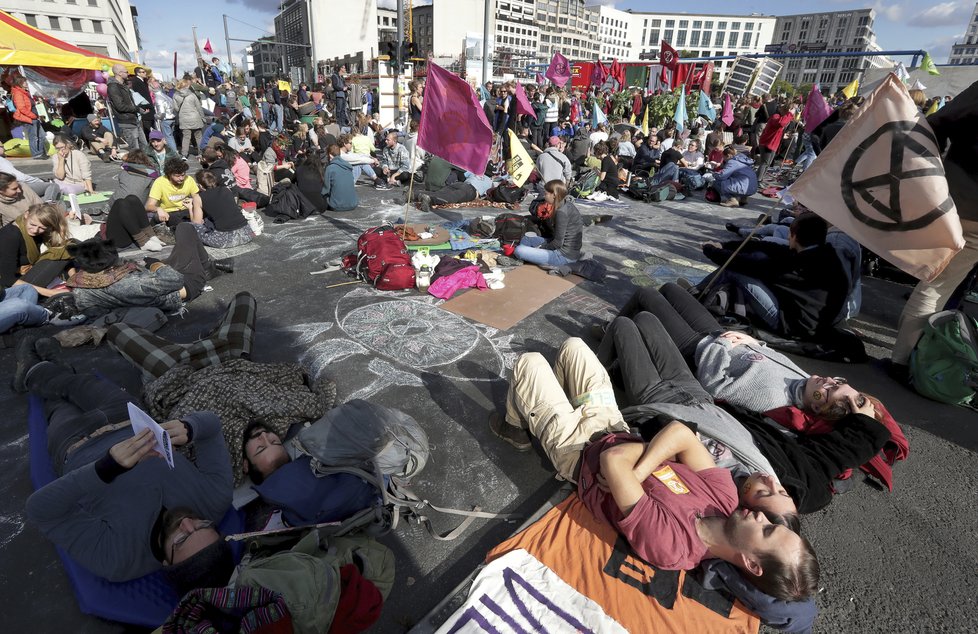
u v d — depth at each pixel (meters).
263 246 6.03
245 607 1.57
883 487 2.71
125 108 10.59
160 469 1.97
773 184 11.58
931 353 3.48
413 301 4.64
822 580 2.17
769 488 1.99
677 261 6.25
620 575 1.99
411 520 2.31
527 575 2.01
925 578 2.20
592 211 8.79
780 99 14.67
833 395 2.52
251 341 3.21
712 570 1.92
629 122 21.69
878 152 2.81
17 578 1.98
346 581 1.79
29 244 4.21
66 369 2.70
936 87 14.73
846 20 102.31
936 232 2.74
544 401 2.53
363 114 14.59
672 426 2.08
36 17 56.09
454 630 1.80
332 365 3.57
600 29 126.12
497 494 2.52
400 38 15.19
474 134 5.25
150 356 2.88
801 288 3.98
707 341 3.13
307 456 2.26
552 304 4.74
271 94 17.83
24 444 2.69
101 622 1.83
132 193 6.04
